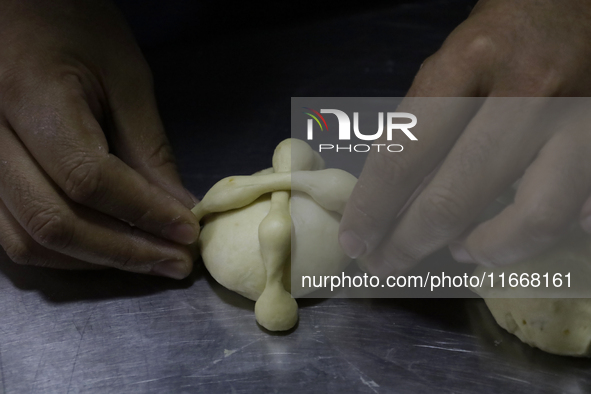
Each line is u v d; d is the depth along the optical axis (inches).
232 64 72.9
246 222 44.0
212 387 37.8
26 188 39.6
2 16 47.1
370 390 37.3
